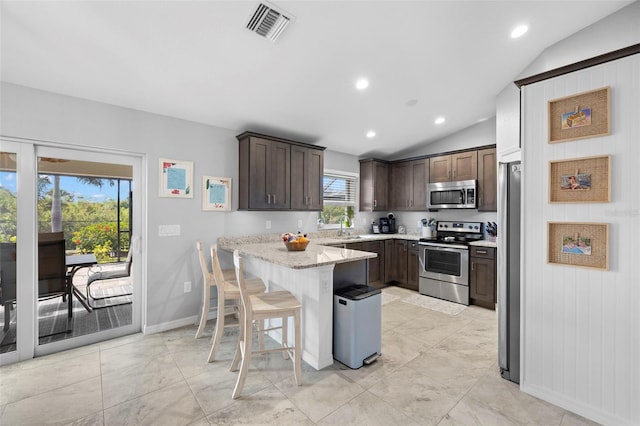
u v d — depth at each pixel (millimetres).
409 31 2271
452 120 4195
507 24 2271
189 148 3229
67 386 2057
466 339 2863
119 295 2941
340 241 4105
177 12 1869
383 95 3258
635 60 1578
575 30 2363
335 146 4664
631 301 1608
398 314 3566
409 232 5367
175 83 2588
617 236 1647
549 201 1869
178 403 1877
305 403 1885
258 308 2027
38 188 2514
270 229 3932
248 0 1836
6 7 1727
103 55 2168
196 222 3271
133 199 2990
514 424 1699
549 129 1865
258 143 3432
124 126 2834
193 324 3229
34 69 2221
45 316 2561
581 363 1769
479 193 4211
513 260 2129
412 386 2076
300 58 2436
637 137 1581
